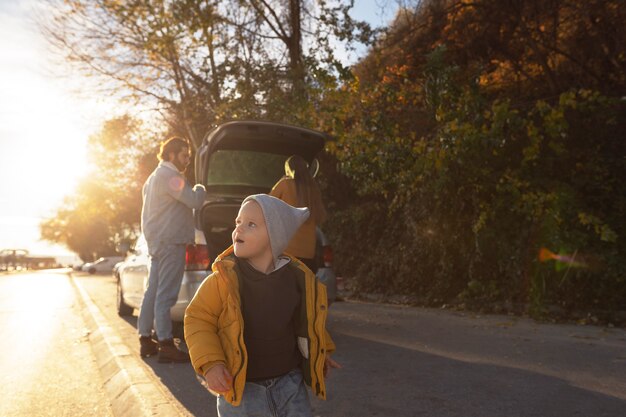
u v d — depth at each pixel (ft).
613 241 23.70
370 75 42.24
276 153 25.11
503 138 26.12
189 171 52.54
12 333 26.25
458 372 15.74
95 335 23.98
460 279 30.01
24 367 18.62
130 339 22.79
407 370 16.10
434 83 27.99
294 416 7.20
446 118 27.86
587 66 34.83
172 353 17.56
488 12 36.73
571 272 24.45
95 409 13.87
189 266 20.13
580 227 25.08
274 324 7.26
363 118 31.86
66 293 53.98
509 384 14.40
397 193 32.40
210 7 43.80
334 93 33.91
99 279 88.79
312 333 7.41
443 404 12.85
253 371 7.14
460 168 27.58
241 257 7.41
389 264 34.30
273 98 42.34
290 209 7.57
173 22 43.60
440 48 28.37
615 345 18.99
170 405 12.44
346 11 43.14
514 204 26.14
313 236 19.39
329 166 43.75
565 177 26.89
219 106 44.39
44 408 13.98
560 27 35.76
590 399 13.05
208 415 12.07
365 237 39.86
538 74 38.09
